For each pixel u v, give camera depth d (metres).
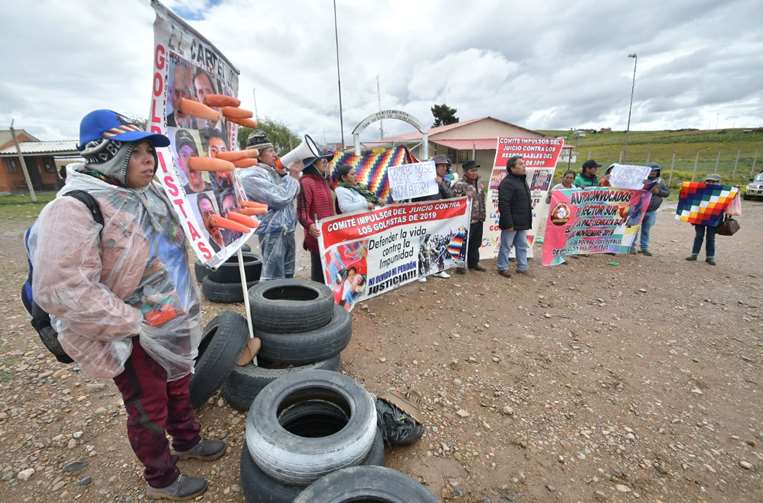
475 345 4.16
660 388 3.49
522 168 6.07
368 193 7.07
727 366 3.88
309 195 4.70
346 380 2.42
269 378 2.79
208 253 2.21
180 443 2.38
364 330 4.40
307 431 2.53
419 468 2.49
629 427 2.97
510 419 3.01
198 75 2.24
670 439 2.86
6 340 4.00
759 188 18.08
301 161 4.86
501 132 30.08
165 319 1.91
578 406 3.20
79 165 1.73
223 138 2.67
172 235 2.02
